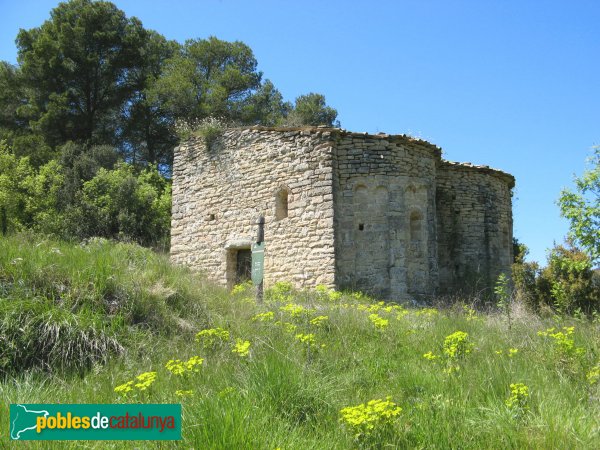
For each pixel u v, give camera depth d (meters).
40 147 27.03
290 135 14.16
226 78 30.06
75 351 5.97
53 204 23.67
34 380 5.41
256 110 30.09
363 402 4.84
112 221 23.23
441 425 4.12
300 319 7.71
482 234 16.44
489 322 8.64
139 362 6.05
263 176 14.66
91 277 7.06
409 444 3.95
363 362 6.10
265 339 6.65
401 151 13.73
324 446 3.79
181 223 16.78
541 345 6.27
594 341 6.48
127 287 7.16
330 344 6.67
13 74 30.30
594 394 4.84
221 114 28.31
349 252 13.07
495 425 4.10
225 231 15.45
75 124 28.97
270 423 3.97
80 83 29.22
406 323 8.14
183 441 3.62
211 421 3.67
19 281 6.53
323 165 13.34
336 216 13.12
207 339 6.44
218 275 15.40
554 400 4.50
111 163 27.12
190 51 31.88
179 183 17.06
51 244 8.44
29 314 6.09
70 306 6.57
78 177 25.11
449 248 16.05
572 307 10.96
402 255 13.12
